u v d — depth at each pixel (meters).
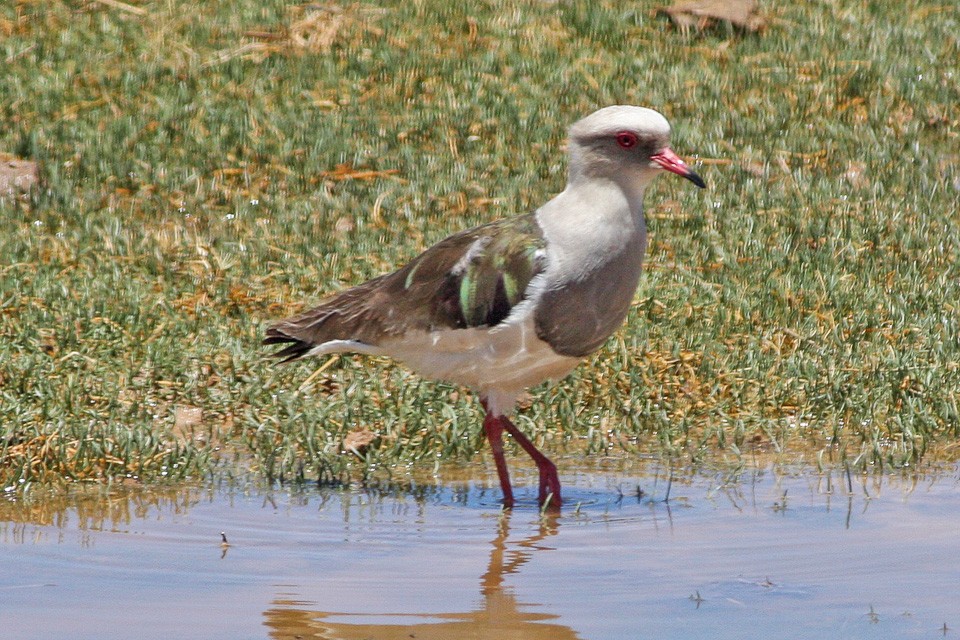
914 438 11.75
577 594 8.60
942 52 21.31
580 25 21.72
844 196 17.25
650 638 7.87
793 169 18.02
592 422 12.20
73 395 12.08
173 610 8.25
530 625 8.05
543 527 10.02
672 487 11.00
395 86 19.83
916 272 15.18
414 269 10.78
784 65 20.78
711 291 14.56
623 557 9.30
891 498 10.58
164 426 11.80
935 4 23.16
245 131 18.50
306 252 15.44
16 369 12.46
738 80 20.27
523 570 9.03
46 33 21.16
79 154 17.78
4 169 17.23
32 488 10.72
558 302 10.34
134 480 10.98
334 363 13.09
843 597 8.50
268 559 9.22
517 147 18.47
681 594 8.56
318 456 11.22
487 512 10.41
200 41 20.95
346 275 15.05
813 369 12.91
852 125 19.22
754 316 14.17
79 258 15.24
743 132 18.88
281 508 10.40
